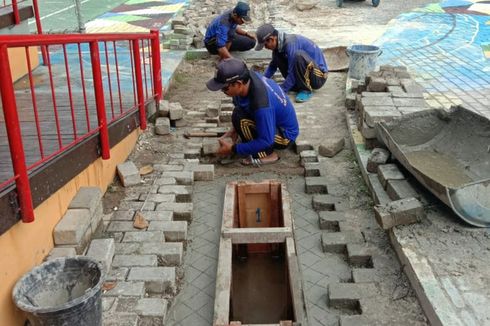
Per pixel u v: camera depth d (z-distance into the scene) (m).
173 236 4.18
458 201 3.58
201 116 6.64
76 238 3.59
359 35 10.43
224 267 3.68
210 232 4.37
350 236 4.11
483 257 3.46
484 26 10.92
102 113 4.30
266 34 7.07
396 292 3.45
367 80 6.33
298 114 6.66
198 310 3.51
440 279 3.27
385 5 13.66
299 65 7.03
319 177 5.03
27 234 3.23
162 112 6.19
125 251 3.92
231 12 8.56
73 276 3.14
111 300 3.41
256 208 4.89
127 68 7.91
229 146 5.34
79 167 3.99
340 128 6.20
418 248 3.58
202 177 5.17
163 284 3.60
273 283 4.29
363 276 3.62
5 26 6.33
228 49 8.96
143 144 5.73
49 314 2.69
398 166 4.61
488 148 4.43
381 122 4.85
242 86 4.95
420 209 3.80
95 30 10.95
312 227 4.38
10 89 2.89
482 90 7.02
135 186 4.88
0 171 3.53
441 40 9.84
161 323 3.30
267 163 5.43
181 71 8.73
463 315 2.97
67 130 4.48
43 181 3.40
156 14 12.84
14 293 2.88
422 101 5.63
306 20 12.12
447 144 4.79
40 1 14.94
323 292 3.62
